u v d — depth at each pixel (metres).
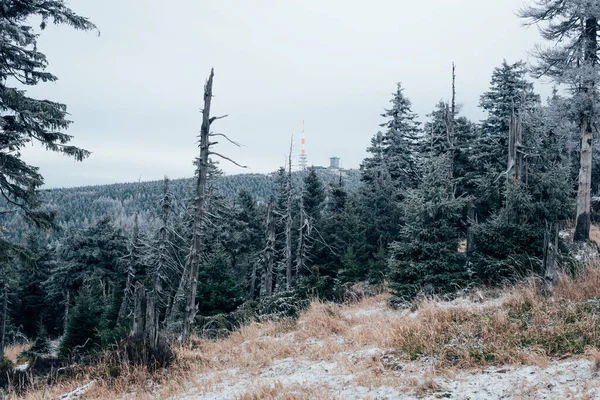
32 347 22.52
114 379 8.80
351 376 7.12
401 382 6.42
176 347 11.67
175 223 31.66
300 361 8.84
